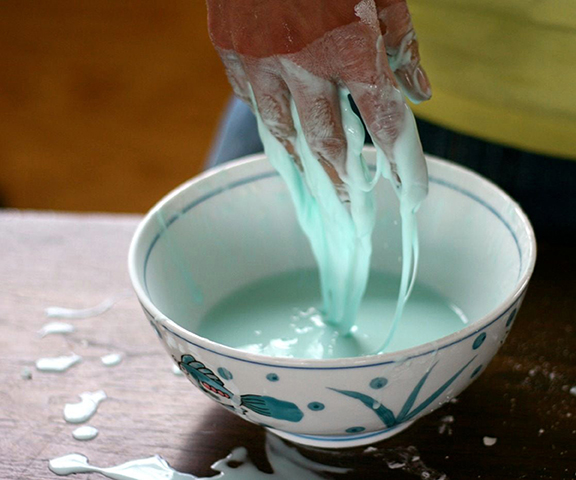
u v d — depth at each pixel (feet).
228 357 1.69
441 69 2.75
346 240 2.17
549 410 2.10
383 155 1.90
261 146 3.16
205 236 2.41
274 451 2.03
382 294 2.48
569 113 2.64
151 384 2.26
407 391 1.74
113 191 7.00
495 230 2.23
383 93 1.75
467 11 2.57
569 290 2.51
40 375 2.31
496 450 1.99
